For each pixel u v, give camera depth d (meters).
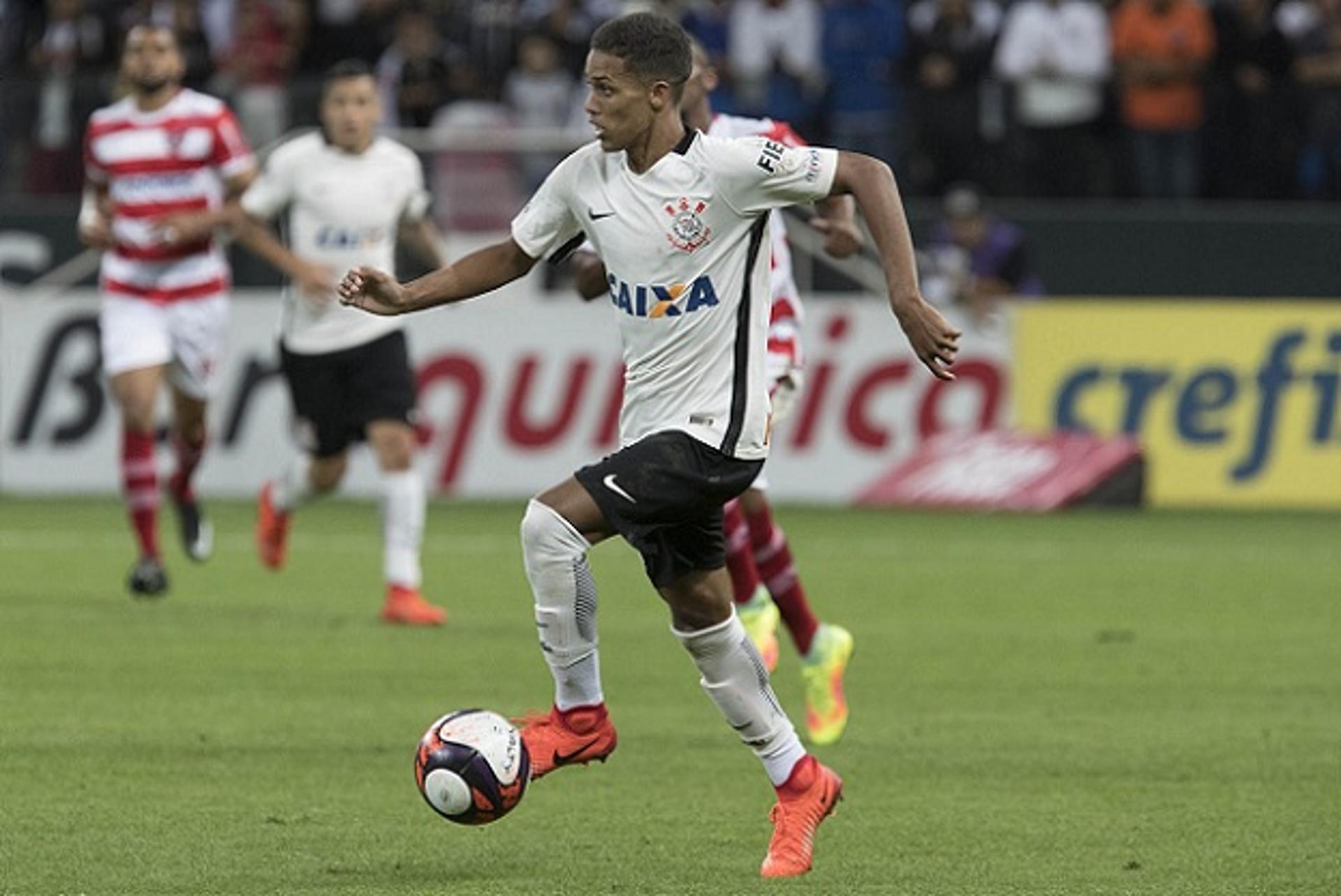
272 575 52.69
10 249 72.69
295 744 31.61
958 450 70.56
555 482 69.50
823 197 23.44
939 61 79.62
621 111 23.28
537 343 69.56
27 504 67.19
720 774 30.09
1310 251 74.75
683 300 23.48
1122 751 32.06
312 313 44.75
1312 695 37.34
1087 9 80.25
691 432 23.42
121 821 26.48
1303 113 79.75
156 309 46.53
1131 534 63.72
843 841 26.02
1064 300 74.25
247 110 74.44
